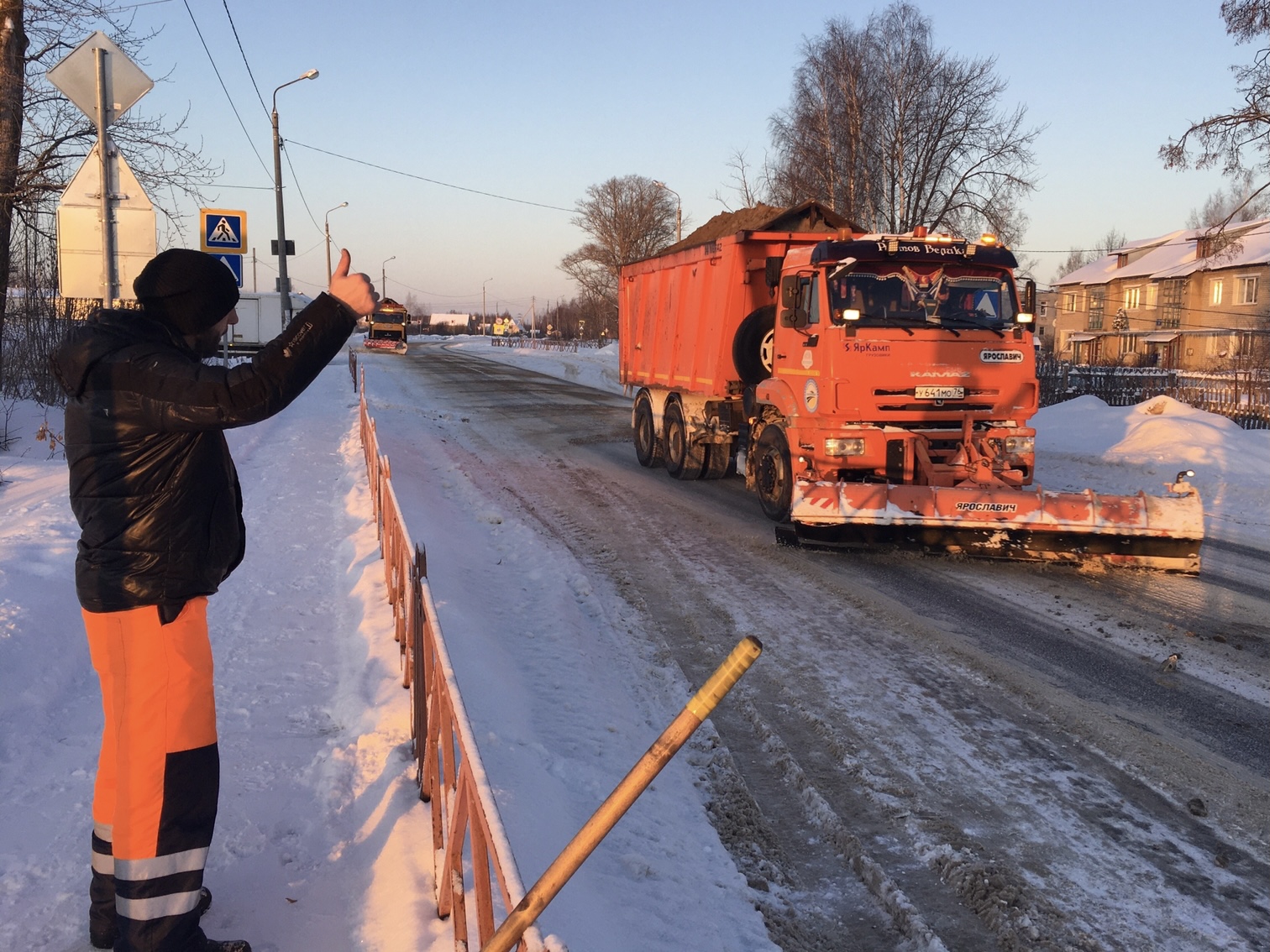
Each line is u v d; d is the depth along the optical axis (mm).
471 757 2416
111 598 2537
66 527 8180
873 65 33531
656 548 9719
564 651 6551
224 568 2723
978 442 9547
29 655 5156
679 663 6426
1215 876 3932
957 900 3768
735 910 3648
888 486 8727
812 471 9805
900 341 9234
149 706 2574
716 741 5234
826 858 4117
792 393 10094
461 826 2672
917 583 8422
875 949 3504
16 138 13430
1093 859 4043
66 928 3035
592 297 82188
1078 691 5895
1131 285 59375
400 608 5348
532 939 1935
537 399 28406
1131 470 13852
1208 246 24188
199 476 2604
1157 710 5609
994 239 9867
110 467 2502
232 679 5254
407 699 4719
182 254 2646
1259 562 9211
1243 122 19562
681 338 13836
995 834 4238
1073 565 9094
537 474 14633
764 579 8523
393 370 39719
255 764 4211
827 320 9297
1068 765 4922
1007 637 6914
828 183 33969
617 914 3355
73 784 4055
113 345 2467
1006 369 9508
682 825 4297
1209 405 20203
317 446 15188
